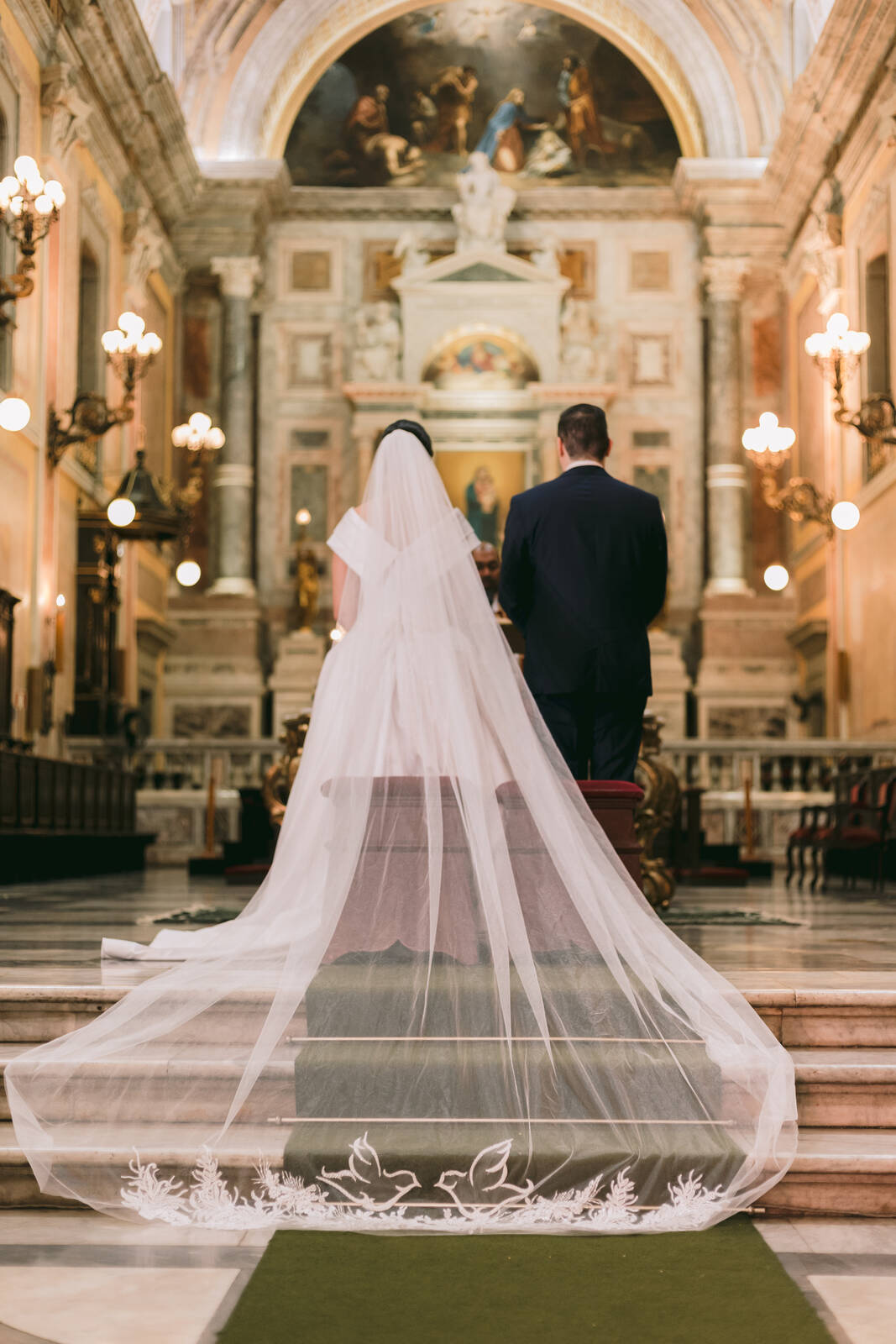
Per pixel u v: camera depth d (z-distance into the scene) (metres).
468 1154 3.34
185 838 18.06
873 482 18.16
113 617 17.84
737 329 23.38
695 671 23.06
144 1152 3.40
